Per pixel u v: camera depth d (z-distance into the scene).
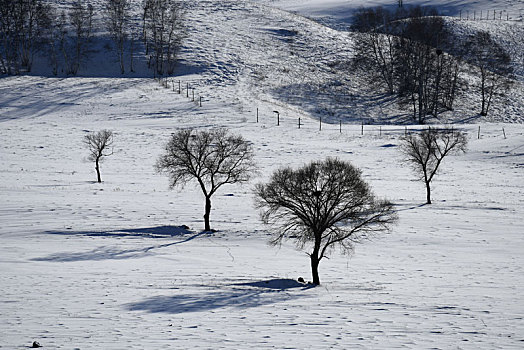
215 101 145.38
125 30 190.50
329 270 43.78
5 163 90.62
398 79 173.12
